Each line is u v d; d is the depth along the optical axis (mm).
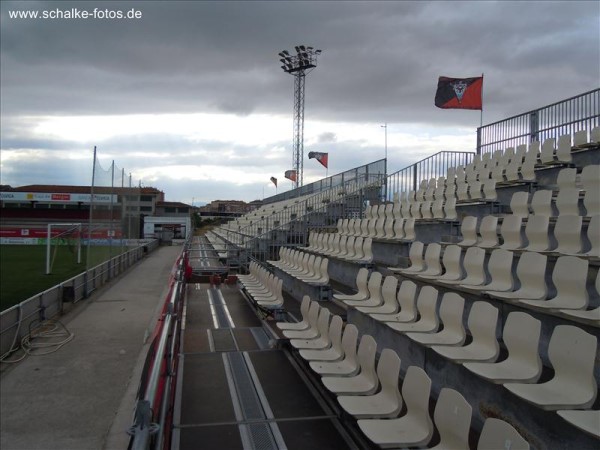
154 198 71438
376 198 15812
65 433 5875
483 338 4445
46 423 6145
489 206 9945
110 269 18531
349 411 3852
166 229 50656
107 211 18016
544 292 5020
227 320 9508
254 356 6906
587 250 6465
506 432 2477
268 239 15477
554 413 3234
